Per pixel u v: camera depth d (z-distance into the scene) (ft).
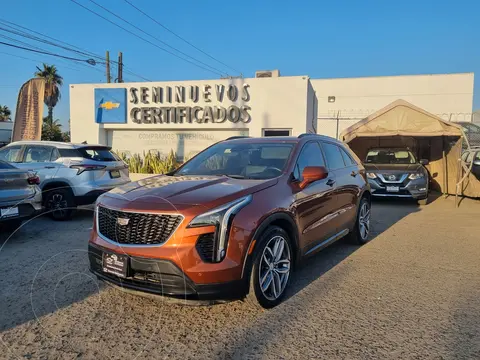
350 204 18.02
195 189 11.53
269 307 11.60
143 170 48.16
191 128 51.39
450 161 39.58
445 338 9.92
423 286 13.57
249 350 9.39
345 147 19.94
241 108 49.32
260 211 11.10
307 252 13.87
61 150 25.52
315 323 10.77
